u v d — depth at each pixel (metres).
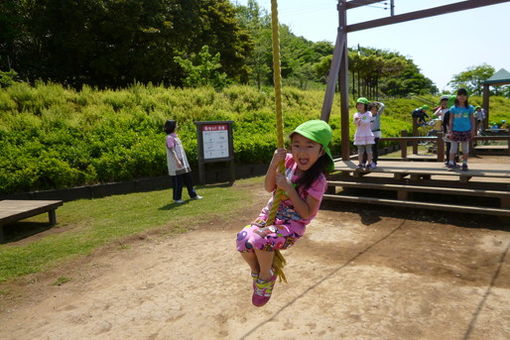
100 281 4.21
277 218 2.32
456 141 6.74
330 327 3.06
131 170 9.81
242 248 2.21
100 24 19.83
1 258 4.92
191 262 4.66
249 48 29.45
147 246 5.30
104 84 22.66
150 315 3.41
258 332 3.04
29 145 9.18
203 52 20.12
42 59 20.89
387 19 7.19
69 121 10.30
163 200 8.30
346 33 7.84
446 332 2.93
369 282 3.89
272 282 2.34
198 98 13.90
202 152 10.44
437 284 3.79
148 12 20.88
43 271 4.50
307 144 2.26
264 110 14.91
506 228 5.46
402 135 10.56
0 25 18.17
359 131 7.46
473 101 30.41
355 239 5.34
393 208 6.88
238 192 9.02
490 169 6.64
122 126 10.90
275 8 2.37
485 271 4.07
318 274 4.16
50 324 3.34
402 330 2.98
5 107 10.30
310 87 40.56
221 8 27.28
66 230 6.25
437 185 6.95
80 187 8.96
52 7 19.03
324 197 7.29
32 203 6.57
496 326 2.99
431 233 5.44
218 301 3.62
